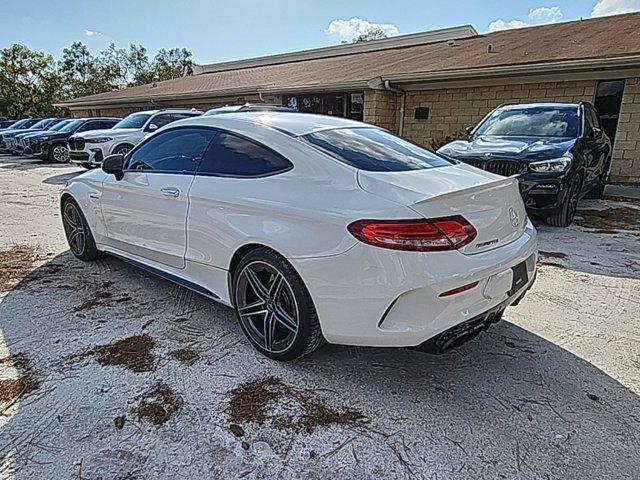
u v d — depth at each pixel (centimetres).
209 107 1603
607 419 194
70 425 187
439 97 1107
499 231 220
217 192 255
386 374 229
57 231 524
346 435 184
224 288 263
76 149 964
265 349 244
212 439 180
